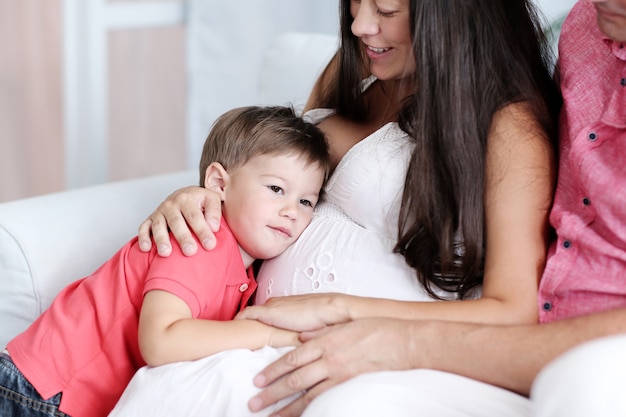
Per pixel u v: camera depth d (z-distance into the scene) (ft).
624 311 3.57
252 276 4.84
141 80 10.08
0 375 4.42
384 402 3.46
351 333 3.89
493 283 4.08
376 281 4.43
